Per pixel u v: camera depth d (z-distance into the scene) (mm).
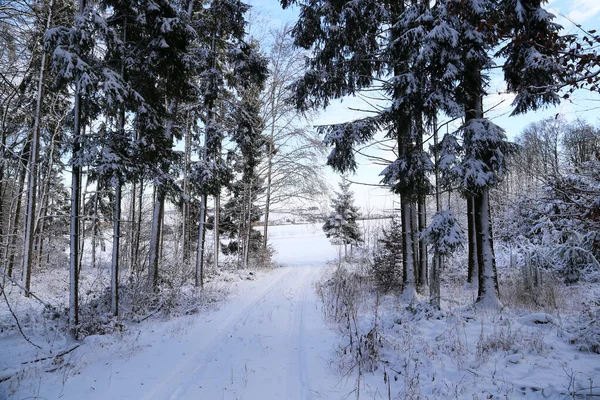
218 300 10594
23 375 4891
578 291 10492
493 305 8117
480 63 8031
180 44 9875
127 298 9164
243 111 13805
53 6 10242
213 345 6367
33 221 12258
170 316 8594
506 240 16500
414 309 7922
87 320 7250
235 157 14609
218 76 12562
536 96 7973
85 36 6770
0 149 11109
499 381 4164
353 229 31656
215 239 18328
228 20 12766
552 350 4977
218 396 4285
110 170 7430
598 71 3055
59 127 12820
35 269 18766
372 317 8047
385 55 9695
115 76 7312
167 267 13742
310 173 20391
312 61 10750
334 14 9422
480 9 6484
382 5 9555
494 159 8336
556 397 3621
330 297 10617
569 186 4801
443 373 4605
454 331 6188
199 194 12805
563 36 3262
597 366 4301
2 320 7453
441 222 8414
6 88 10633
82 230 11430
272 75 18609
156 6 8469
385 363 5223
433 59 8008
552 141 20922
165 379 4816
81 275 17859
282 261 29672
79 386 4590
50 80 11516
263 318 8461
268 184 20969
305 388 4516
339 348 5934
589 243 8273
